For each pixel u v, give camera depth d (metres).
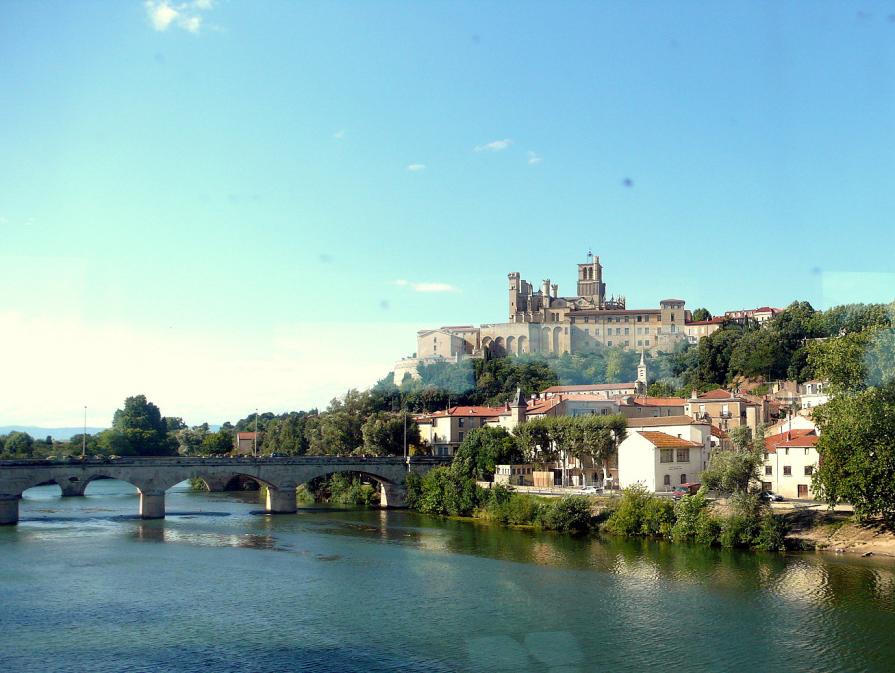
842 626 92.38
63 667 83.50
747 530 131.38
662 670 81.19
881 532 127.19
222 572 123.62
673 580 113.12
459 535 156.62
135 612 101.94
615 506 156.00
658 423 187.12
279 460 199.25
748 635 90.25
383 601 106.19
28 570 125.44
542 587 111.44
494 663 83.56
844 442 121.81
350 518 186.12
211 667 83.12
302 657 85.75
